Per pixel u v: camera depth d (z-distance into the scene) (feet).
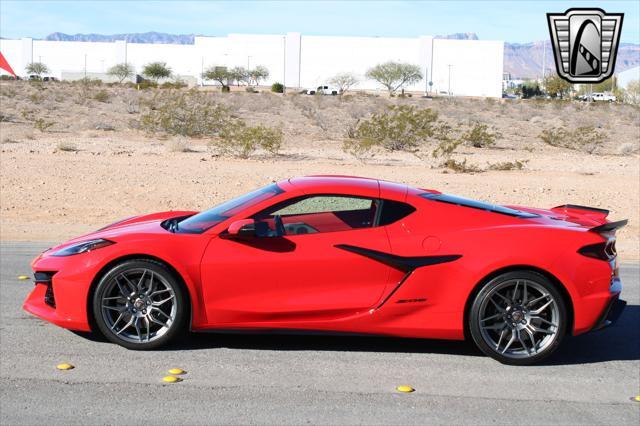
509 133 127.85
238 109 155.33
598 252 19.12
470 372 18.62
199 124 110.01
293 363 18.89
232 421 15.07
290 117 146.72
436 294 19.02
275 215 19.58
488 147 104.06
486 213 19.72
